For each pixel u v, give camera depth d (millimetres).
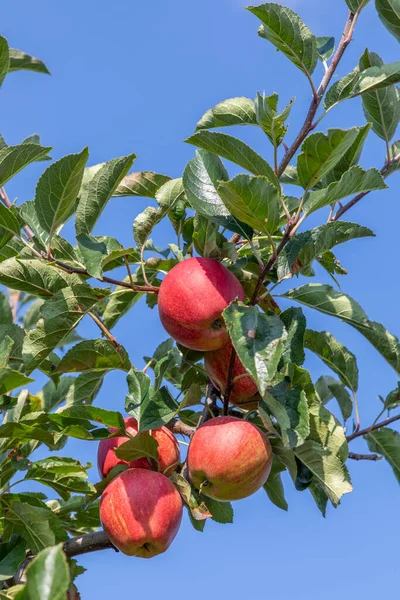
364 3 1256
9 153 1160
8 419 1310
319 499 1241
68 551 1181
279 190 1143
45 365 1229
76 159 1147
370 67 1229
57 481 1193
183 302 1149
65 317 1199
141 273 1291
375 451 1316
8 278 1205
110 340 1228
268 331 1080
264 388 1053
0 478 1220
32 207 1245
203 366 1238
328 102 1212
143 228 1226
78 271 1210
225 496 1151
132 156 1185
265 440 1152
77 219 1205
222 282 1157
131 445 1165
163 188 1229
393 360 1280
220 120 1282
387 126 1379
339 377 1311
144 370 1249
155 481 1162
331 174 1295
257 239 1241
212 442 1140
